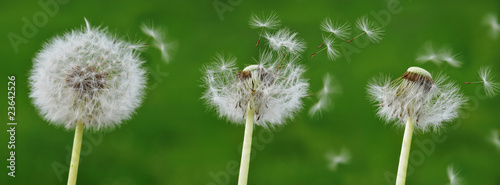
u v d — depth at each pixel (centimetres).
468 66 61
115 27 61
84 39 50
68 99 49
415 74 49
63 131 61
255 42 61
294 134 62
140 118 62
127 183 61
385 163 61
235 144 61
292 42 50
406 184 60
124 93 50
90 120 49
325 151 61
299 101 50
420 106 49
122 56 50
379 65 61
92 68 49
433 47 61
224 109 50
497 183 60
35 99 50
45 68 49
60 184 60
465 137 61
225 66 50
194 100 62
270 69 49
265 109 49
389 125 61
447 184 57
